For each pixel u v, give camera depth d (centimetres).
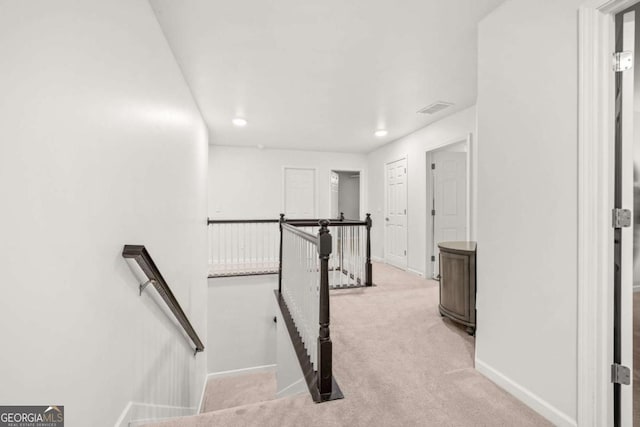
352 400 165
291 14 193
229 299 473
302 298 241
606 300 131
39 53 88
